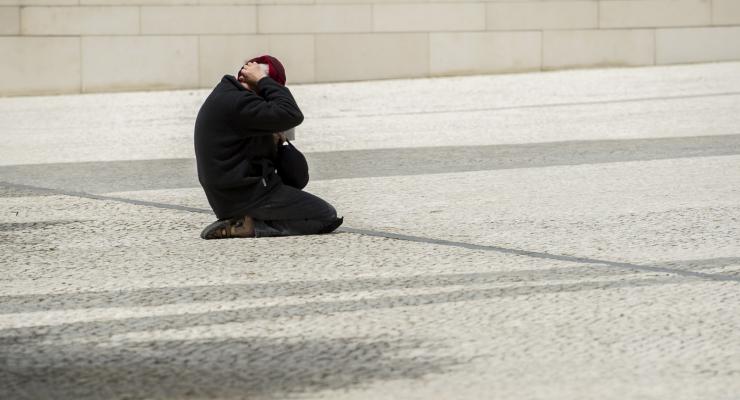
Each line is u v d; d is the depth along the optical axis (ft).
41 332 35.60
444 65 134.72
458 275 42.68
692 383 29.55
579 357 32.01
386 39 133.08
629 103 103.45
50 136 92.02
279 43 130.82
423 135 86.58
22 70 127.44
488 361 31.78
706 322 35.45
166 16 128.98
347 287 40.96
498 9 134.72
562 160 73.05
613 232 50.60
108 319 37.04
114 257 47.19
